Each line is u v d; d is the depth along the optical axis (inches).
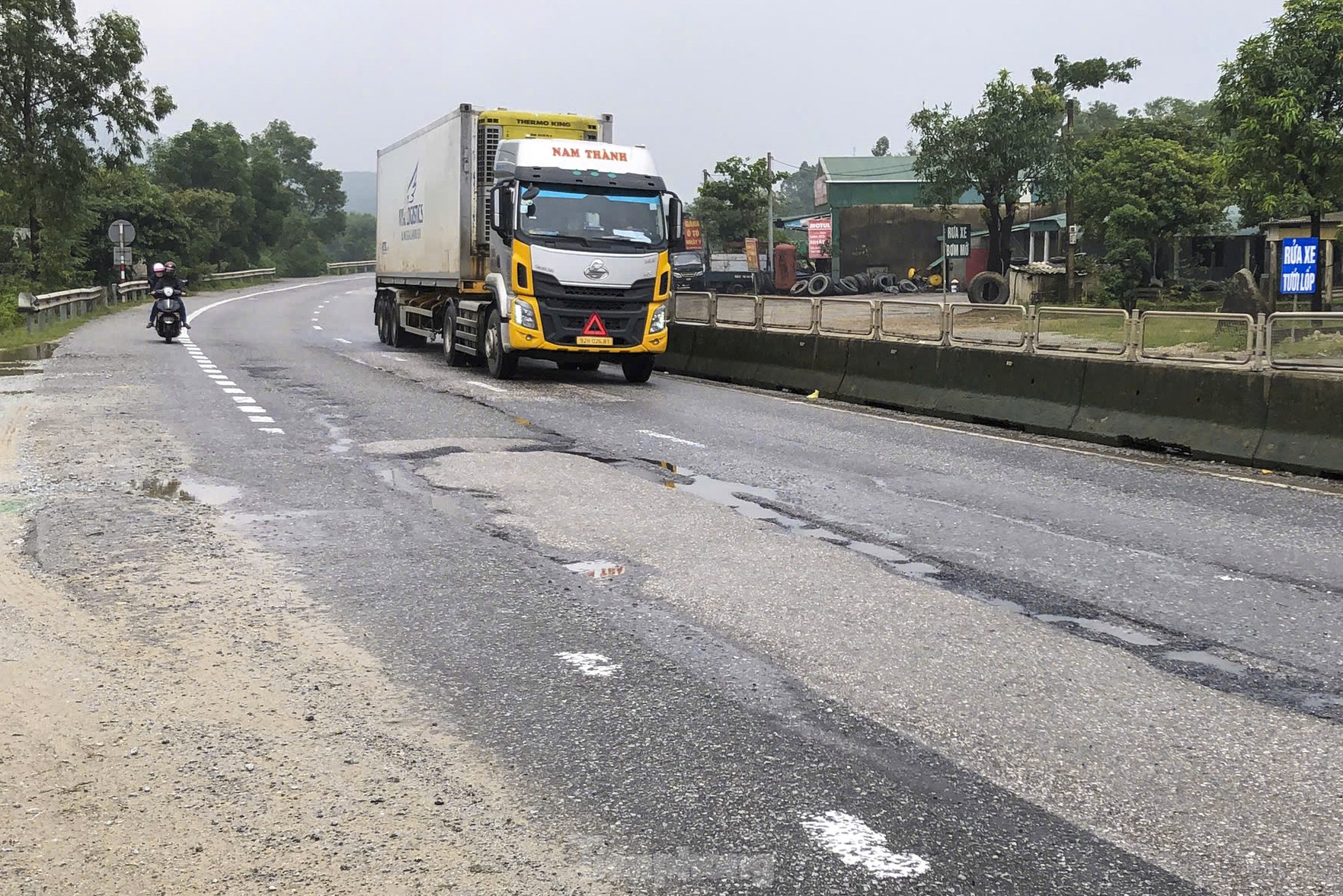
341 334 1300.4
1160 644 241.3
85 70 1910.7
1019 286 1765.5
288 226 4493.1
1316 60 1116.5
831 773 173.9
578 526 341.4
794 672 218.5
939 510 378.0
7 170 1865.2
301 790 165.6
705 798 164.6
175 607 254.1
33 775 169.6
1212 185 1711.4
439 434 517.3
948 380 668.7
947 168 1990.7
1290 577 297.7
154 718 191.9
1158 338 548.4
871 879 142.6
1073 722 196.2
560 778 170.4
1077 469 469.1
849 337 749.3
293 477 410.0
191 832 152.9
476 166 845.8
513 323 769.6
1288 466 479.5
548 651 228.7
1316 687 216.7
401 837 151.9
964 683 214.5
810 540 329.4
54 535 319.0
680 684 210.8
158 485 392.2
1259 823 160.4
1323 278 1339.8
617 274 780.0
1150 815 162.1
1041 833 156.3
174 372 784.9
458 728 189.2
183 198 3442.4
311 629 240.5
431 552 307.7
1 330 1164.5
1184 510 386.0
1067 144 1930.4
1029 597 275.1
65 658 220.8
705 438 534.3
